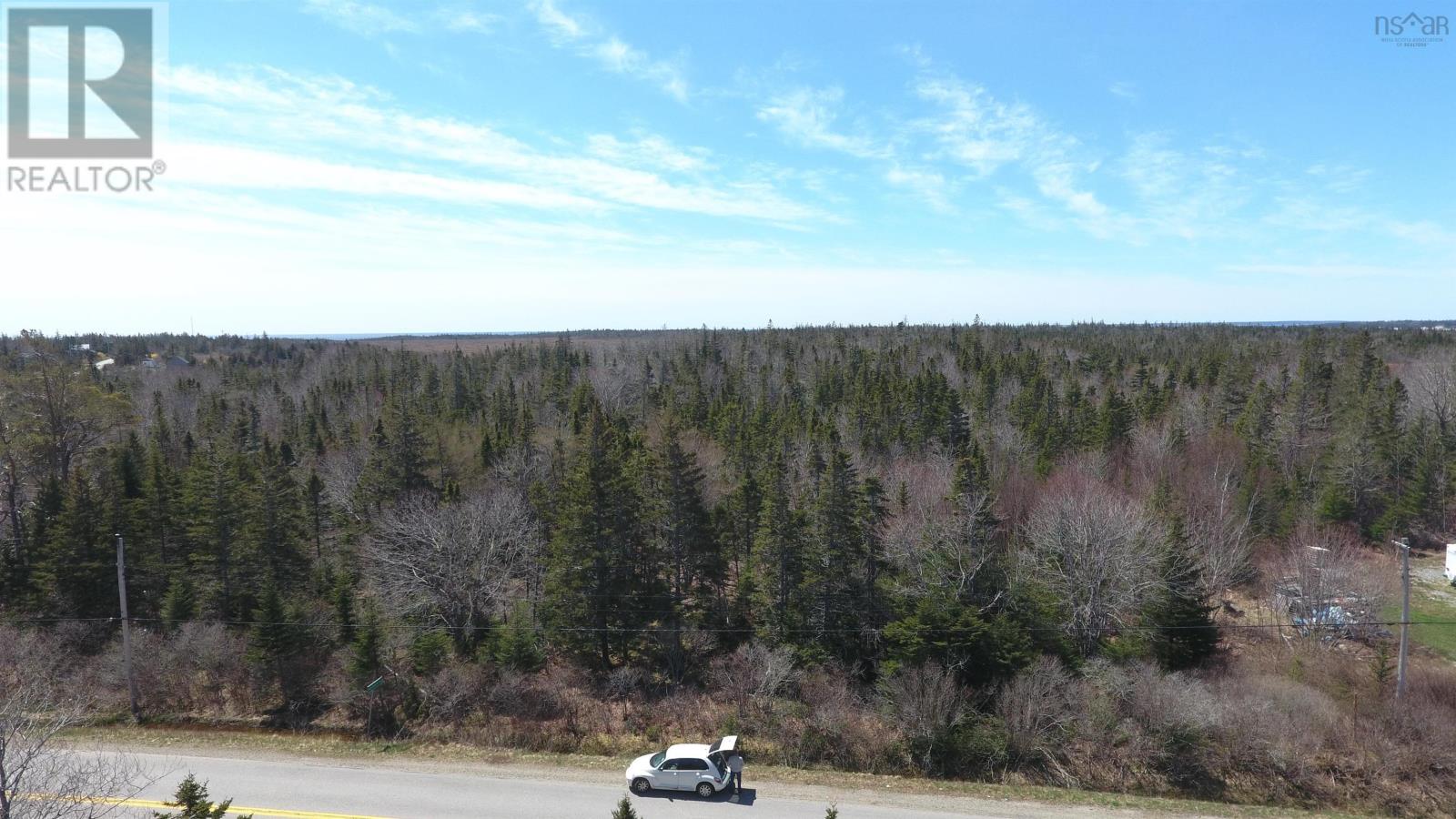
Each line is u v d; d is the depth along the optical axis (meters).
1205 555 38.19
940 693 25.61
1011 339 135.12
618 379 81.12
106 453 45.72
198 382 98.56
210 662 28.52
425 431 47.38
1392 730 25.45
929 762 24.64
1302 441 55.94
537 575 36.53
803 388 85.50
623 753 25.34
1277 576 38.69
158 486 36.16
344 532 39.34
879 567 33.41
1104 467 50.09
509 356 120.69
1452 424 57.62
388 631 30.66
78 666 29.20
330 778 20.94
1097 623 31.92
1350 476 49.44
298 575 35.72
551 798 19.83
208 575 34.22
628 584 33.06
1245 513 44.31
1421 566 44.91
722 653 32.59
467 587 32.25
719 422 65.31
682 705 28.72
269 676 28.59
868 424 61.97
